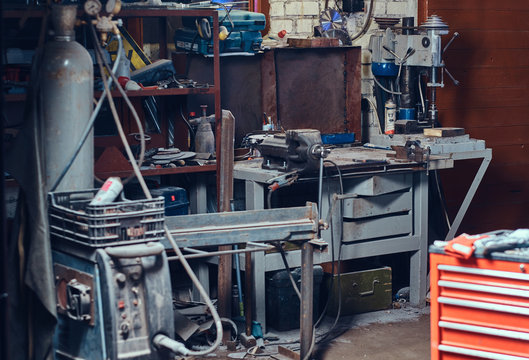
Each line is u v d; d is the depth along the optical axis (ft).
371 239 14.85
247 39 14.69
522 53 19.48
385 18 17.26
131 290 8.50
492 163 19.27
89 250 8.57
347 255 14.38
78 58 9.81
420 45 16.14
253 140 14.12
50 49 9.78
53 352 9.38
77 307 8.63
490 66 19.01
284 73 15.85
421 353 13.12
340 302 13.93
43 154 9.29
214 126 14.93
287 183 13.02
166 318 8.59
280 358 12.69
